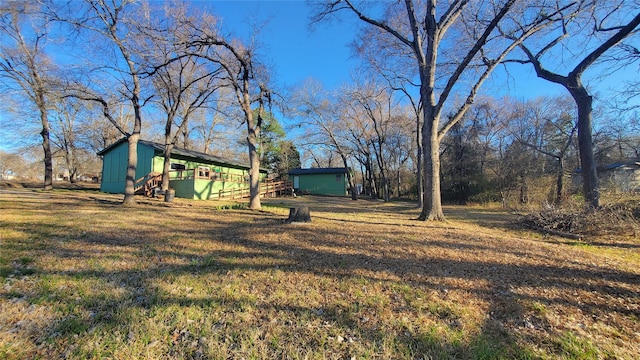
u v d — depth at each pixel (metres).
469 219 10.41
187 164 21.92
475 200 21.97
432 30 9.55
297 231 6.84
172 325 2.65
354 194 26.58
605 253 5.46
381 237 6.31
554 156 19.27
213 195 19.31
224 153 41.06
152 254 4.85
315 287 3.59
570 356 2.24
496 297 3.33
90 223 7.10
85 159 33.88
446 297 3.32
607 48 9.40
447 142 24.41
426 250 5.32
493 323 2.74
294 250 5.24
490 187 22.02
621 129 16.61
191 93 17.19
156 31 10.54
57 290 3.35
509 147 21.75
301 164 46.22
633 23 8.46
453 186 24.41
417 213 12.48
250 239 6.04
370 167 31.45
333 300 3.22
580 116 9.95
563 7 8.23
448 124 9.77
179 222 7.93
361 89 21.17
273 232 6.71
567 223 7.87
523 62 11.41
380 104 23.36
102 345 2.35
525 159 20.20
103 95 11.81
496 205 19.16
